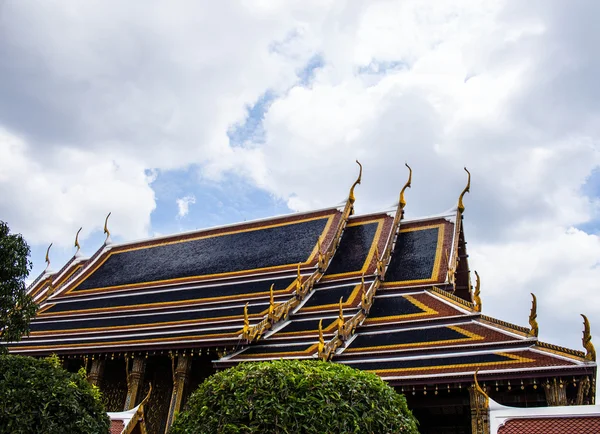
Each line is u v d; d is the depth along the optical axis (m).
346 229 51.22
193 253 54.97
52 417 17.81
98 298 52.00
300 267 45.44
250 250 51.78
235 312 41.38
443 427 32.94
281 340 36.28
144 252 58.69
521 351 29.69
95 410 19.45
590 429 17.70
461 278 49.03
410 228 49.34
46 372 19.00
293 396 17.08
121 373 42.09
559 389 26.88
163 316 44.38
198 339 36.66
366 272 43.03
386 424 17.33
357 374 18.48
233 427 16.66
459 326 33.84
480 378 28.27
